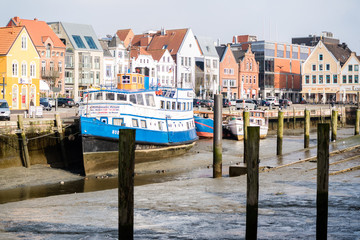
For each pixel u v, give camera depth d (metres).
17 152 33.38
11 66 67.50
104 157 32.81
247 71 128.12
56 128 35.78
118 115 33.78
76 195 22.69
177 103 40.31
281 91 137.25
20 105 68.62
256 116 64.00
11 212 18.33
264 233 13.84
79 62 98.19
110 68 103.81
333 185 22.08
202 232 14.41
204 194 21.50
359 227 14.24
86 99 34.25
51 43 92.88
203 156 40.31
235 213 17.34
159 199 20.33
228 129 53.91
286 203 18.50
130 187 11.02
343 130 72.25
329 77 120.94
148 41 120.81
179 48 113.94
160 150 37.81
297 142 52.78
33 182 29.30
